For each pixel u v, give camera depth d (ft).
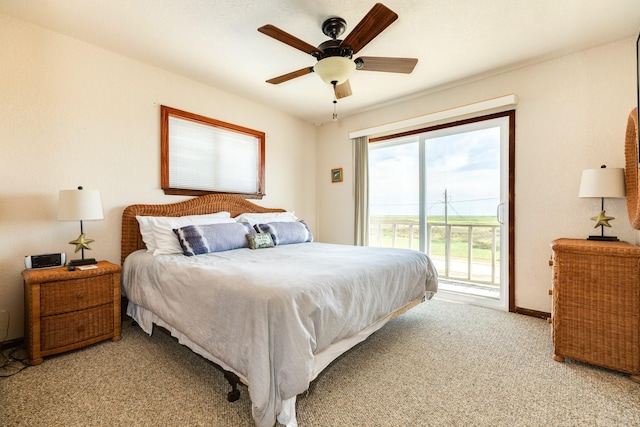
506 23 7.00
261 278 5.20
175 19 6.93
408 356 6.61
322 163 15.05
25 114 7.07
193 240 8.08
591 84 8.14
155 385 5.40
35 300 6.06
